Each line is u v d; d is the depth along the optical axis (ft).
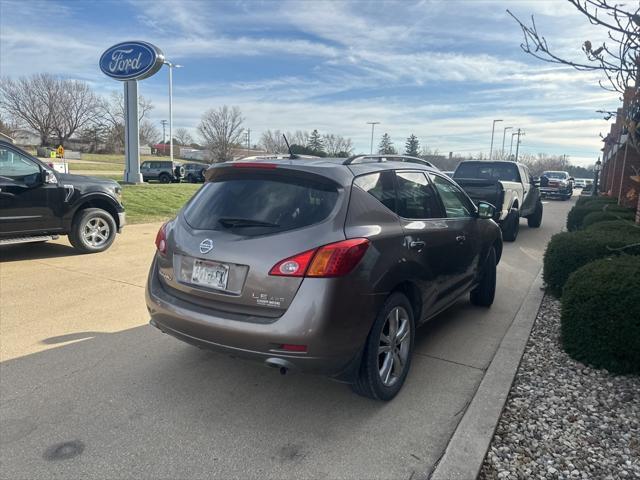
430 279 12.84
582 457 9.11
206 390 11.82
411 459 9.26
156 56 72.69
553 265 19.53
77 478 8.57
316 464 9.06
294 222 10.25
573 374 12.64
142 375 12.52
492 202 34.01
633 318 12.21
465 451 9.16
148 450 9.39
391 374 11.55
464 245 15.19
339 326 9.68
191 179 128.26
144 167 125.80
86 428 10.09
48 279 21.48
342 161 11.96
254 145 295.28
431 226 13.25
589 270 13.89
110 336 15.07
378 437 9.96
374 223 11.00
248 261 10.00
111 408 10.90
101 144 265.13
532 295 20.31
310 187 10.78
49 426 10.13
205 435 9.93
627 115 10.92
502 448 9.39
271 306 9.78
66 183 25.63
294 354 9.59
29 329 15.51
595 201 43.21
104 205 28.37
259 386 12.08
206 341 10.46
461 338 15.65
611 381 12.24
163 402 11.21
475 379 12.70
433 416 10.81
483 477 8.59
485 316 17.95
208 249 10.55
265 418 10.62
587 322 13.00
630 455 9.16
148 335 15.20
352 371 10.43
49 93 238.68
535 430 10.00
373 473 8.83
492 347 14.93
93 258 25.98
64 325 15.93
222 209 11.14
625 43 9.52
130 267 24.07
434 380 12.59
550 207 82.23
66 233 26.17
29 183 24.04
